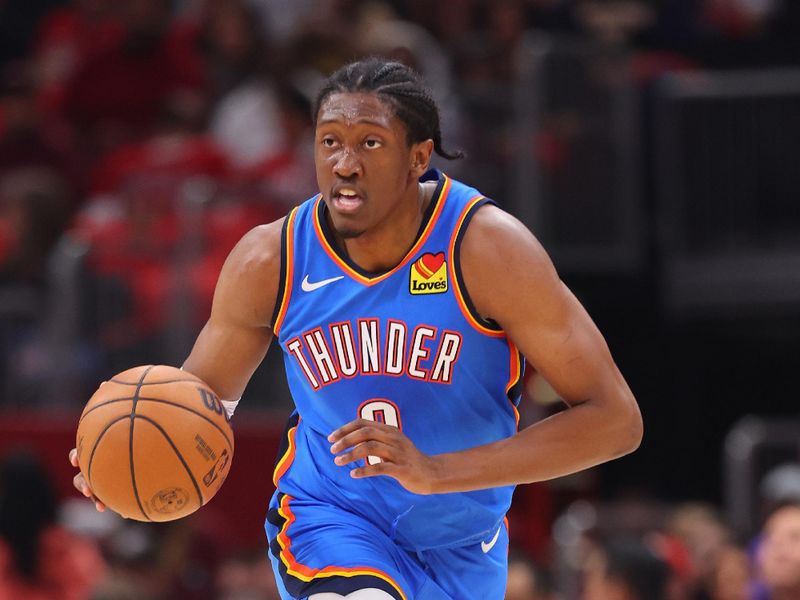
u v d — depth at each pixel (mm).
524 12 32781
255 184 26156
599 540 22625
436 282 11281
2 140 31438
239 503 25141
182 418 11312
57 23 35125
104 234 25750
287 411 25578
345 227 10938
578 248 29812
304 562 11578
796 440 26000
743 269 30594
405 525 11844
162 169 28719
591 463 11180
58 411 25422
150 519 11484
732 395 32812
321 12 32094
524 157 29422
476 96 29531
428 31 32781
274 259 11609
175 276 25328
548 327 11156
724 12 35812
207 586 22000
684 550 23859
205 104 31469
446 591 12227
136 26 32469
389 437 10562
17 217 27828
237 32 32438
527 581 20500
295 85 29641
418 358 11352
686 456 32750
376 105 10836
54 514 21000
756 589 19984
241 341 11938
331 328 11469
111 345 25359
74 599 20859
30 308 26453
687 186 30781
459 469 10727
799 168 30703
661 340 32156
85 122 32531
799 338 32156
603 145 30000
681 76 30859
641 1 34375
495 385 11602
